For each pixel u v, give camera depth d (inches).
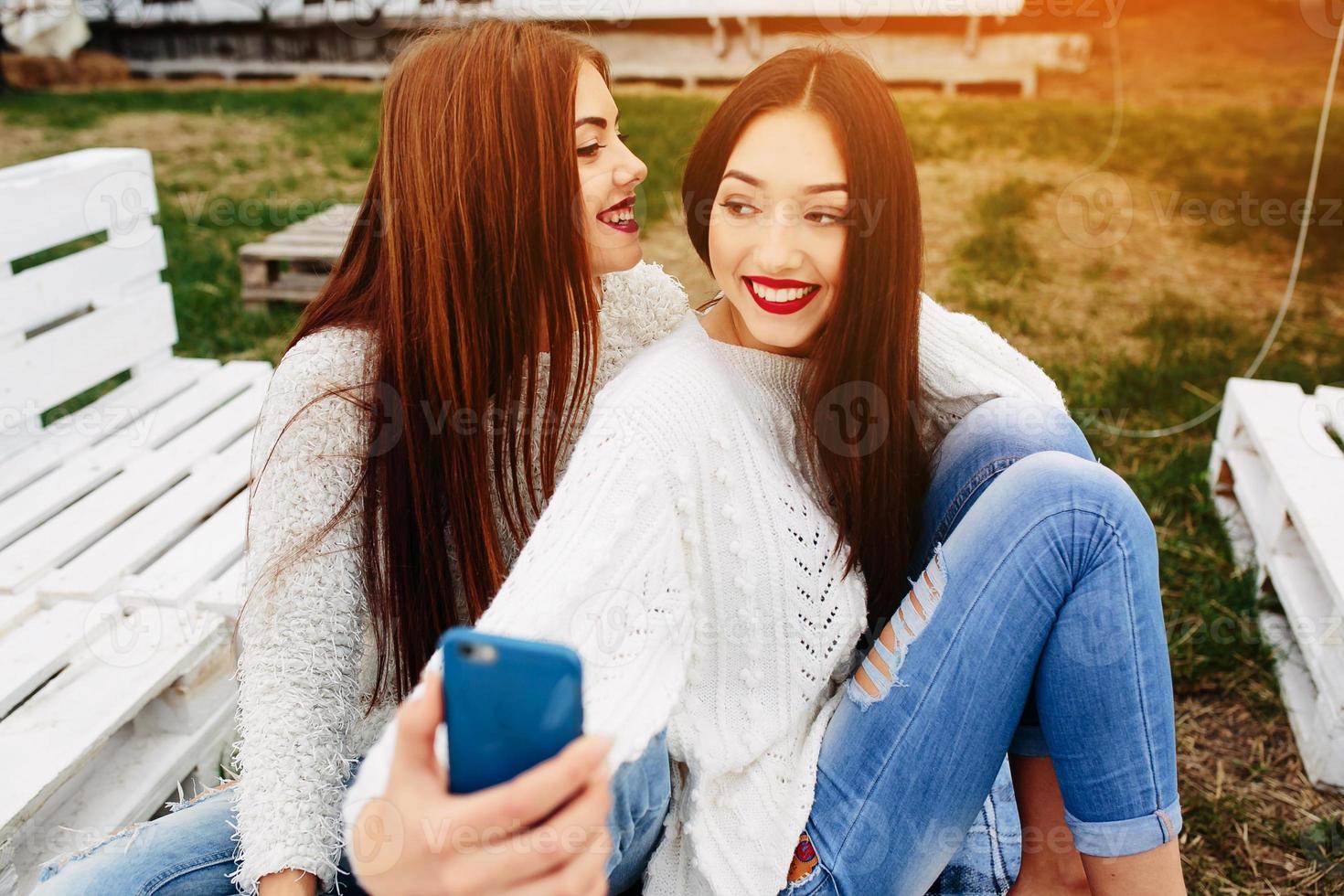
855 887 43.3
